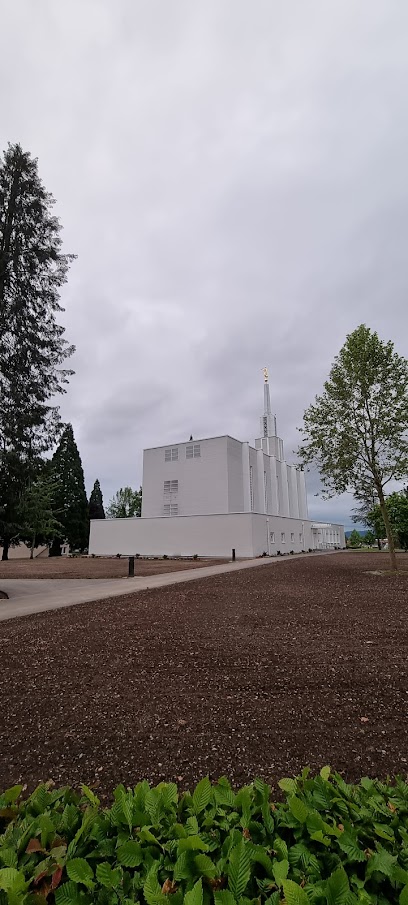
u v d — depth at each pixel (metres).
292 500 55.66
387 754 3.09
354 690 4.36
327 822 1.80
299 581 14.19
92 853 1.62
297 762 3.00
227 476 40.78
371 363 16.88
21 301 14.67
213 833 1.72
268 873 1.53
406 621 7.59
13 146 15.39
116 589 13.44
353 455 17.09
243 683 4.63
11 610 9.93
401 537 38.81
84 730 3.61
